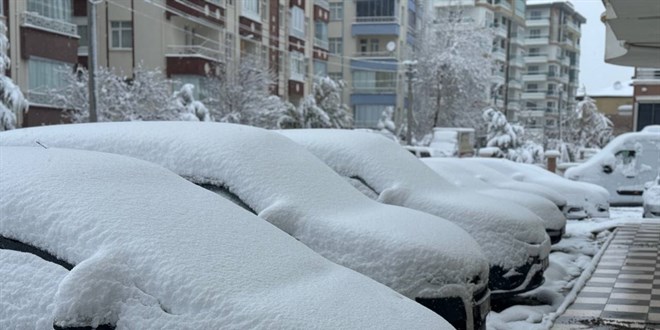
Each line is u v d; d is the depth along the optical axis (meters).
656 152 17.02
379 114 53.34
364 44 54.59
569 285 8.38
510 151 35.78
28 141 5.18
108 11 29.39
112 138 5.04
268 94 32.12
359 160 6.58
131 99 23.19
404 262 4.57
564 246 11.22
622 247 10.93
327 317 2.69
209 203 3.44
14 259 2.84
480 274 4.94
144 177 3.46
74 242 2.79
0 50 18.97
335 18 54.47
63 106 23.34
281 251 3.26
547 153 22.02
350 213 5.00
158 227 2.94
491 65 50.22
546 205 9.57
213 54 31.12
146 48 29.23
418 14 59.34
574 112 52.28
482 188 9.94
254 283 2.82
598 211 14.62
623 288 8.04
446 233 5.12
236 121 28.23
